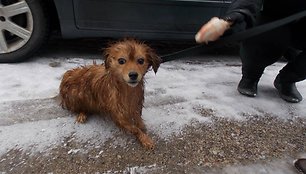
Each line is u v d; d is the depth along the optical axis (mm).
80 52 1257
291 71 938
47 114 825
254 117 899
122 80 654
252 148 767
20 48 1074
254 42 881
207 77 1136
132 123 733
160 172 663
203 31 604
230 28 649
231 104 956
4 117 794
